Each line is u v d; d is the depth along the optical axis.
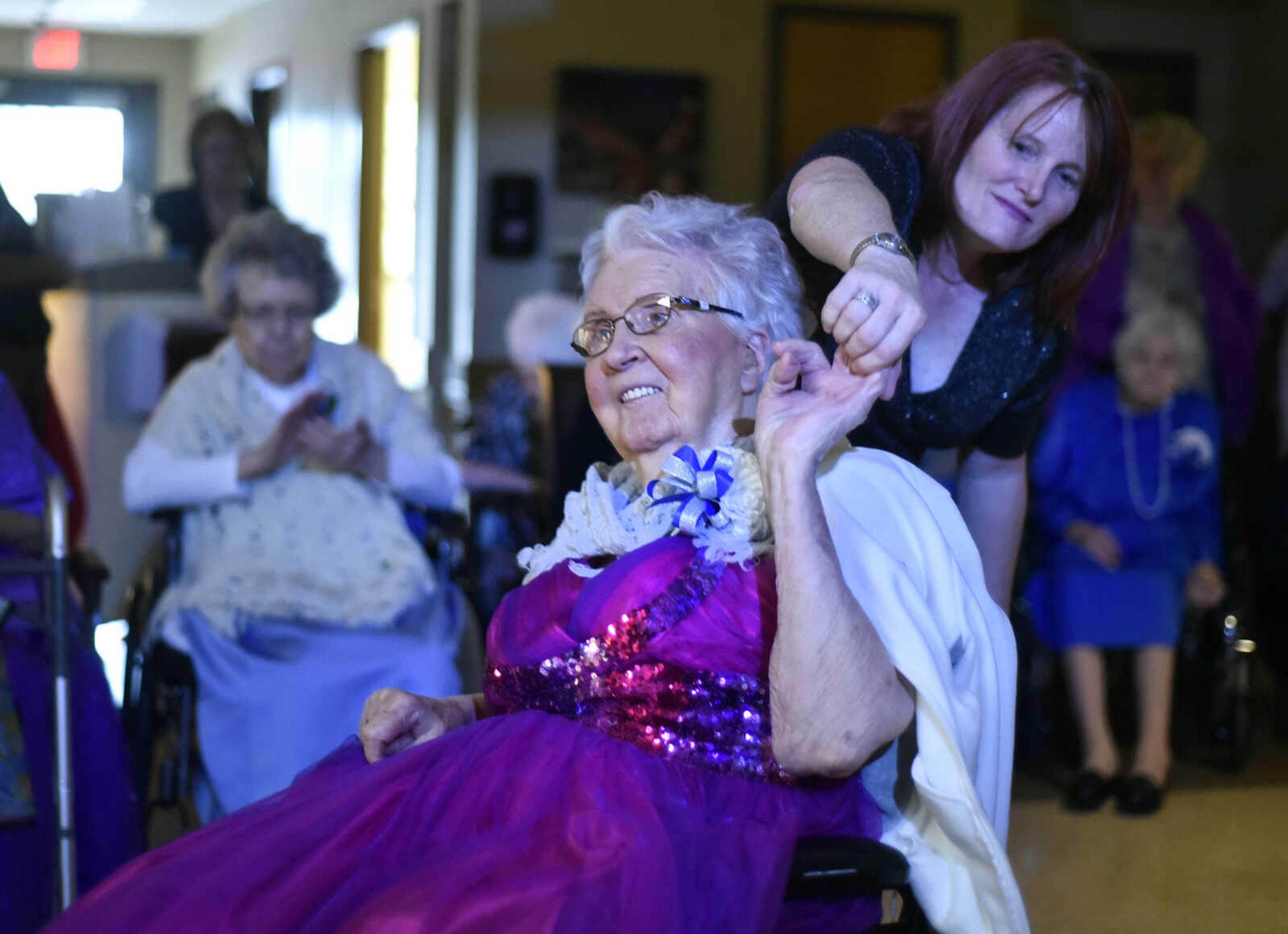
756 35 7.11
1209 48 7.72
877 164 1.83
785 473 1.36
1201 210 4.45
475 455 4.89
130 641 2.85
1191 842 3.40
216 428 2.96
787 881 1.35
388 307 8.38
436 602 3.01
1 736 2.17
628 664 1.48
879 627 1.43
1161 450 3.88
